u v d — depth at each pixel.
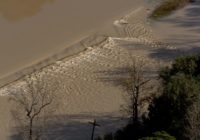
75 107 69.06
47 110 67.69
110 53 85.19
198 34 92.81
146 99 61.97
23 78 77.19
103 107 69.00
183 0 106.31
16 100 70.50
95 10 100.88
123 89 72.12
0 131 63.94
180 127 50.72
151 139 45.81
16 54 84.88
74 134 63.16
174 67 64.06
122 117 65.88
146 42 89.50
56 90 73.31
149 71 78.19
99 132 62.91
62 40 89.62
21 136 62.59
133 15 100.12
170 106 54.19
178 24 96.69
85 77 77.31
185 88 54.66
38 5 101.75
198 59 65.25
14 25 94.06
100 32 92.81
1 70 80.12
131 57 83.56
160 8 103.19
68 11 99.88
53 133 63.16
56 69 79.75
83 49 86.75
